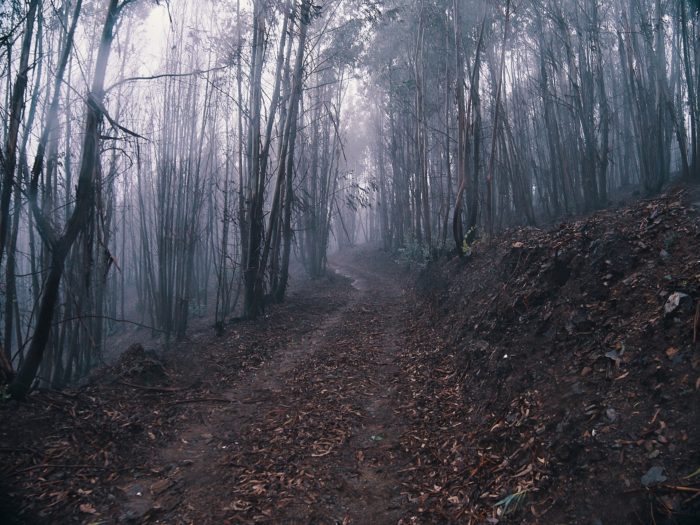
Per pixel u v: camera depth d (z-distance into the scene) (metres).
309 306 15.03
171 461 4.66
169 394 6.54
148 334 15.96
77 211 5.43
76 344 10.07
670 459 2.84
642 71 15.90
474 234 12.85
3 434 4.44
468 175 13.61
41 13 6.28
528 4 14.98
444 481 3.99
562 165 16.08
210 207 17.16
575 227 6.86
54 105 5.54
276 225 15.18
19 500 3.67
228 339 10.39
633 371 3.68
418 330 10.13
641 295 4.40
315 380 7.23
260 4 11.82
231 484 4.14
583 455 3.31
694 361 3.31
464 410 5.29
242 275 12.84
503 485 3.61
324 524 3.53
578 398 3.87
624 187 20.55
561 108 18.25
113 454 4.62
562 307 5.27
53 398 5.44
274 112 12.44
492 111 16.84
